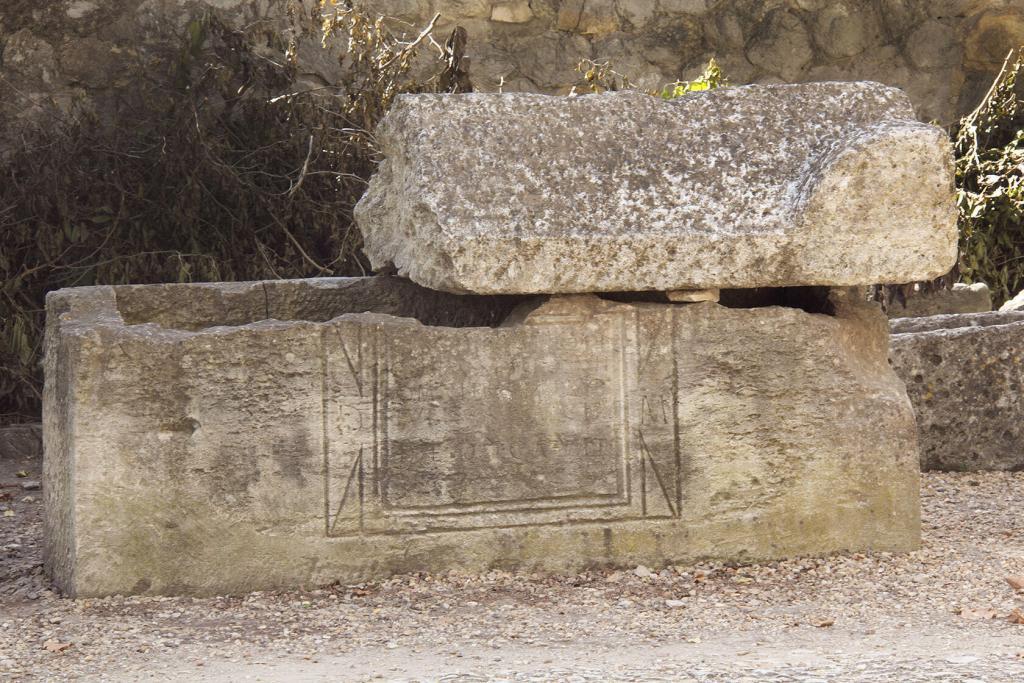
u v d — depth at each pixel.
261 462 5.81
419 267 6.02
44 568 6.36
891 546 6.35
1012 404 8.28
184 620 5.47
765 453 6.20
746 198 6.03
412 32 12.16
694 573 6.11
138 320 6.70
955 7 13.15
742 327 6.14
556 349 6.02
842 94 6.33
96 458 5.66
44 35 11.17
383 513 5.93
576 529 6.09
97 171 11.00
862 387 6.29
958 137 12.93
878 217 6.02
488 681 4.50
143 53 11.39
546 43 12.51
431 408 5.93
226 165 10.98
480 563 6.02
